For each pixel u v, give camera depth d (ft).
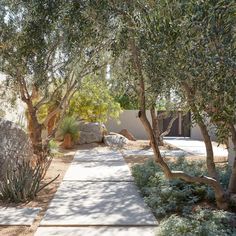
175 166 32.99
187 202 24.18
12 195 25.76
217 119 13.74
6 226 20.43
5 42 29.76
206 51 10.72
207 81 11.18
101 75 37.93
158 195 25.27
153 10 13.38
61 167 40.47
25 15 26.45
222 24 10.51
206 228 17.61
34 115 40.70
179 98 18.61
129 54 18.06
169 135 89.10
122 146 62.64
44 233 19.27
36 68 26.30
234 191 21.91
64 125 58.49
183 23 11.50
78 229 20.01
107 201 25.93
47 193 28.40
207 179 21.04
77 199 26.45
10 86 39.60
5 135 31.55
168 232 17.70
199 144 68.74
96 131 64.69
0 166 29.86
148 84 17.11
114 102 67.41
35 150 40.50
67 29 18.72
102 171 38.17
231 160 36.55
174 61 12.30
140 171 32.45
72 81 42.11
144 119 18.80
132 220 21.50
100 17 16.60
